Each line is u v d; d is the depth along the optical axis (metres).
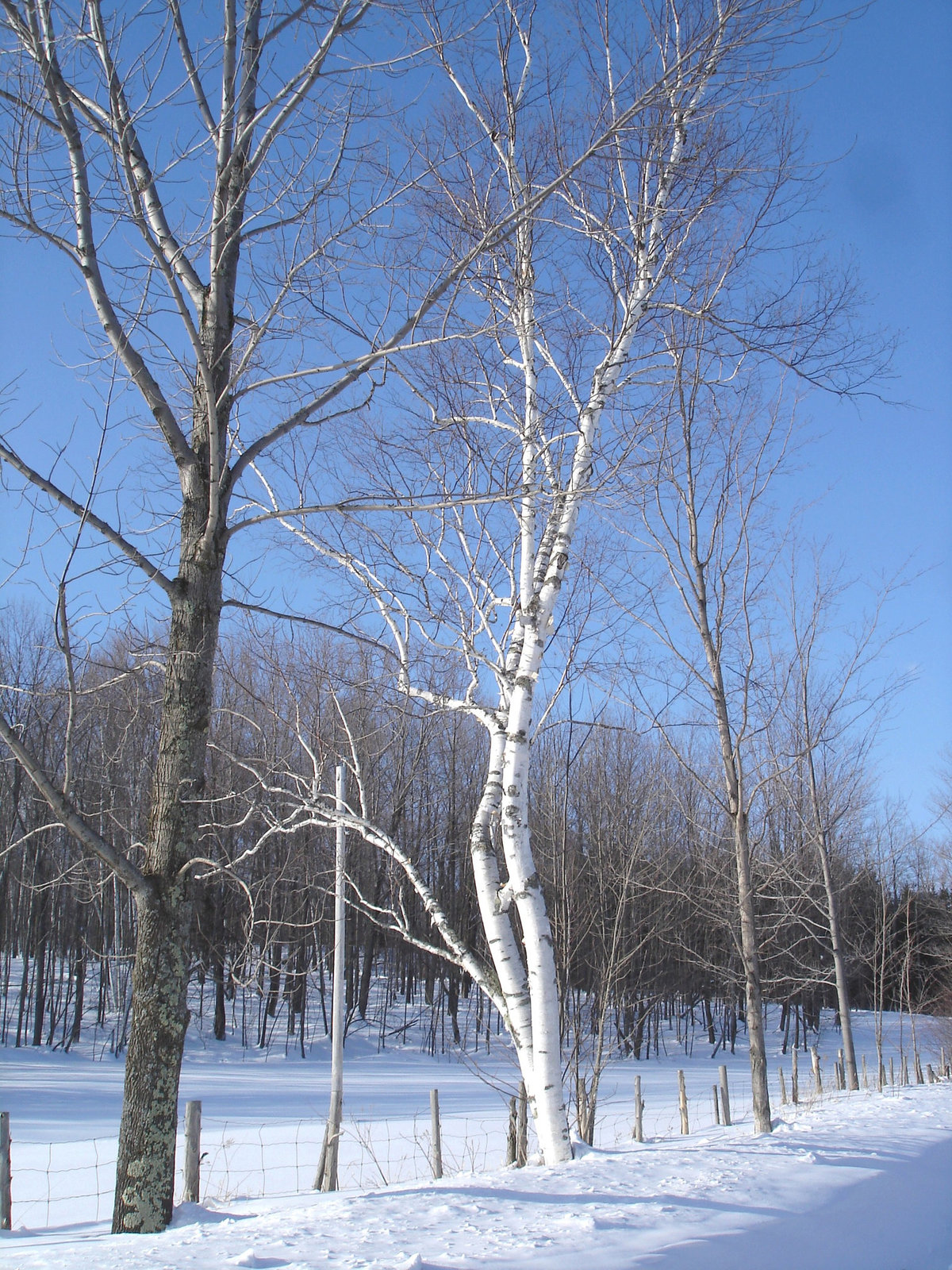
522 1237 4.10
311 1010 36.97
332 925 31.94
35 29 6.02
